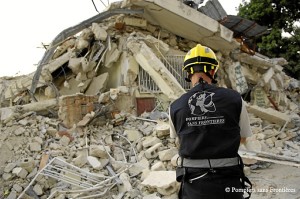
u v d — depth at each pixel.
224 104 2.40
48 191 6.23
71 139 7.73
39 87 10.89
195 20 10.72
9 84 11.95
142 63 9.55
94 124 8.45
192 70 2.61
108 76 10.95
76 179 6.28
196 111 2.43
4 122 7.88
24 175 6.39
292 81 16.19
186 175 2.42
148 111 9.81
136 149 7.42
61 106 8.44
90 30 10.38
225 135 2.36
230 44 11.98
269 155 6.96
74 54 10.68
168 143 7.13
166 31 11.55
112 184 6.08
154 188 5.58
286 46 20.97
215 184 2.33
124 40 10.47
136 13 10.48
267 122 9.93
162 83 9.16
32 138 7.45
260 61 13.59
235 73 12.62
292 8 21.33
